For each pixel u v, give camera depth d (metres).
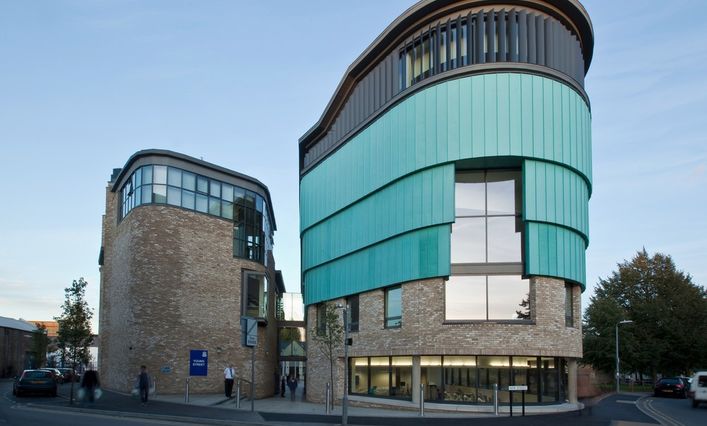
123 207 39.03
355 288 33.38
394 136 30.08
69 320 30.03
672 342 59.84
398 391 29.28
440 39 28.53
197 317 36.22
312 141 41.41
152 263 34.56
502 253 27.11
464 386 26.67
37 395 32.84
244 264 40.03
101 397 30.55
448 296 27.27
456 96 27.39
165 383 34.06
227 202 39.47
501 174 27.78
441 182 27.52
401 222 29.28
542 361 26.77
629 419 24.08
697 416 26.97
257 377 40.22
